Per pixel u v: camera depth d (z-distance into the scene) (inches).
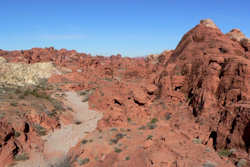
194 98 1598.2
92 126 1775.3
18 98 1948.8
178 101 1800.0
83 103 2556.6
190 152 914.1
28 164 1066.1
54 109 1945.1
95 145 1165.1
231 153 886.4
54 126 1631.4
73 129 1688.0
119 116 1510.8
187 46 2362.2
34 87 3265.3
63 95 2827.3
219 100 1366.9
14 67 4360.2
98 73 4975.4
